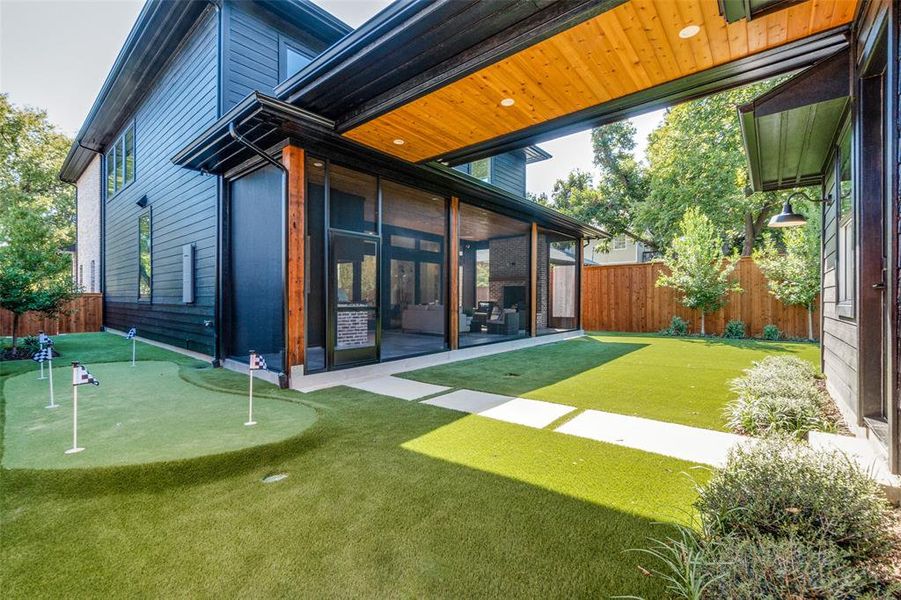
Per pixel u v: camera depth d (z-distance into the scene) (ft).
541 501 8.20
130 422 12.40
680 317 40.65
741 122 13.37
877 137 10.14
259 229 20.48
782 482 6.75
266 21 24.43
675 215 48.08
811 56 11.59
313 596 5.71
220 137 18.01
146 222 33.19
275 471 9.75
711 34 10.77
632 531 7.13
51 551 6.79
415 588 5.84
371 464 10.02
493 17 11.07
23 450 9.97
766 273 35.29
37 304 25.71
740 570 5.17
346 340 19.71
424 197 26.35
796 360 19.51
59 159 62.13
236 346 22.16
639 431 12.26
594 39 11.02
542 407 14.83
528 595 5.69
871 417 10.46
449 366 23.45
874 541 6.02
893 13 7.73
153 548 6.82
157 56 28.89
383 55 12.87
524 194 46.50
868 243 10.46
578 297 41.16
